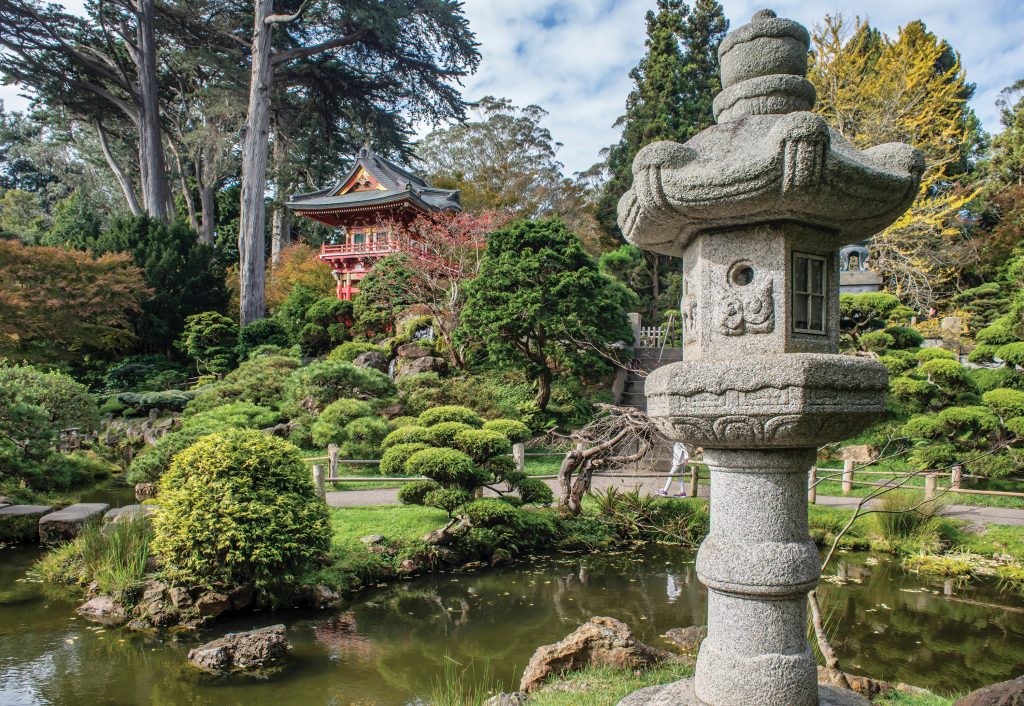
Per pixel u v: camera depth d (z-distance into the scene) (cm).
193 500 704
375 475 1331
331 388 1598
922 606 733
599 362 1678
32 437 1230
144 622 679
